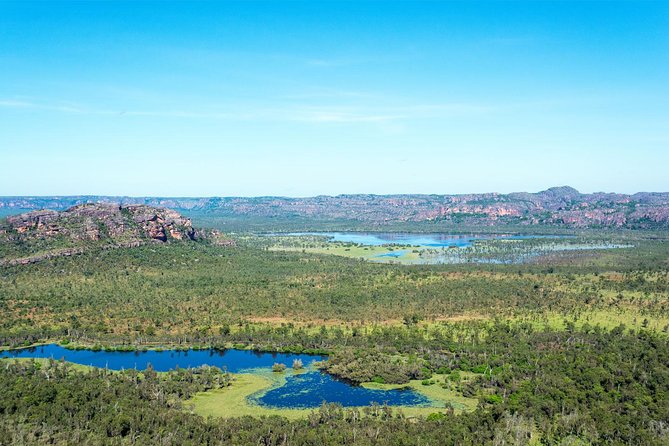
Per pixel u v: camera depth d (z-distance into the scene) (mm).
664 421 148375
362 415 165750
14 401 153875
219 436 142500
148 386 180000
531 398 166250
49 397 159875
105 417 148625
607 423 146625
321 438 140250
